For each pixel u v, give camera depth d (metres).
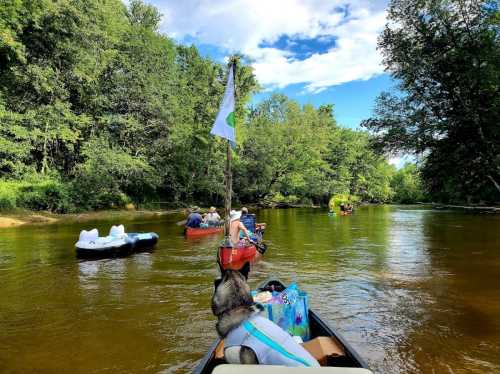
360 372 1.94
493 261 10.55
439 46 22.62
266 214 32.72
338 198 39.53
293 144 47.78
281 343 2.20
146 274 9.20
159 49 35.66
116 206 32.69
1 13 22.59
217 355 3.43
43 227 19.61
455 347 5.03
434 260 10.79
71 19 26.20
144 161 33.66
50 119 26.64
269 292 4.82
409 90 23.97
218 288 2.39
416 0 22.14
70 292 7.68
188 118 38.59
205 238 15.55
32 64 25.42
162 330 5.66
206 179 39.25
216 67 40.44
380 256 11.54
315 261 10.81
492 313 6.32
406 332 5.54
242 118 41.75
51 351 4.98
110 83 33.22
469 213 30.44
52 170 29.28
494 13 20.98
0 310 6.62
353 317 6.16
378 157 25.94
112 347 5.09
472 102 22.05
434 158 24.91
